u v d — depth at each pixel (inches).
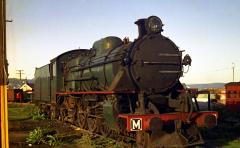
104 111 425.7
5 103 250.4
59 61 753.6
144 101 402.0
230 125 587.5
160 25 429.4
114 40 501.4
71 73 671.1
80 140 485.7
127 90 406.3
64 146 454.3
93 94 508.7
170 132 393.7
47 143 482.3
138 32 437.1
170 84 427.8
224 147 413.4
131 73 411.2
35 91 1079.6
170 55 430.6
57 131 592.1
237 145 426.6
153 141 378.3
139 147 384.2
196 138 404.2
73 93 601.3
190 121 388.2
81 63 596.7
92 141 461.4
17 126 707.4
